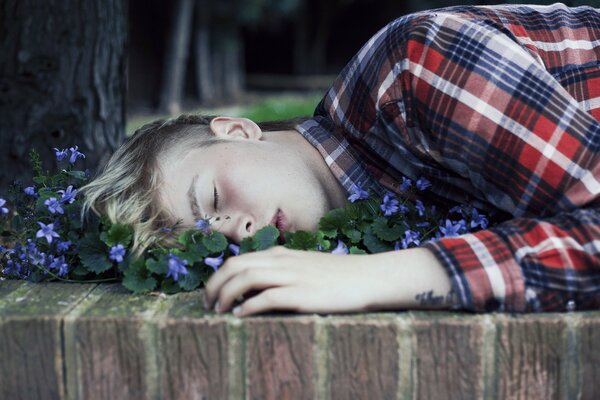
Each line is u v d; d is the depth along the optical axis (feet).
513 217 5.68
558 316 4.46
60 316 4.48
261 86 45.21
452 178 5.62
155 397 4.48
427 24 5.46
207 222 5.22
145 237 5.24
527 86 5.11
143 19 38.99
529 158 5.00
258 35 50.31
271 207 5.41
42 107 9.12
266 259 4.55
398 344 4.36
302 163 5.75
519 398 4.44
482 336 4.37
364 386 4.40
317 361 4.39
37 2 9.00
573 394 4.44
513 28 5.90
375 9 51.21
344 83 6.03
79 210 5.61
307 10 48.57
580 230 4.65
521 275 4.54
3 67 9.07
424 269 4.56
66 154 6.26
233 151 5.59
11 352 4.49
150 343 4.43
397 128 5.53
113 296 4.90
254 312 4.41
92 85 9.29
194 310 4.58
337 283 4.46
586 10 6.48
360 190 5.71
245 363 4.41
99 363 4.47
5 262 5.74
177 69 34.91
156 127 6.15
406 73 5.39
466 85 5.17
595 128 5.06
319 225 5.56
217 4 38.83
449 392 4.41
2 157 9.16
